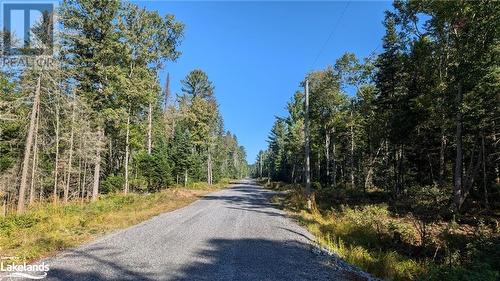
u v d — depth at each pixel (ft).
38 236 38.29
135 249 34.14
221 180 281.33
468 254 40.88
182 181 172.86
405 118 88.22
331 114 155.33
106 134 117.39
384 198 99.60
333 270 29.86
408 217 63.77
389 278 31.17
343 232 51.08
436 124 78.89
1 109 79.41
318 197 104.94
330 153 189.47
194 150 206.39
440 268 32.96
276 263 30.91
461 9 69.92
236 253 34.12
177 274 26.32
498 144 80.43
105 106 101.81
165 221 53.98
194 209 73.72
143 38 116.06
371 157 128.57
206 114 205.87
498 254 37.63
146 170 140.87
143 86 110.83
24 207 76.33
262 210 75.31
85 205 74.54
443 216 65.98
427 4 77.87
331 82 140.77
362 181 142.20
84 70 98.53
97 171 98.73
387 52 95.76
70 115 94.07
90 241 37.68
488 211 69.67
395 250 44.68
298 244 39.96
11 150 93.04
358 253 37.58
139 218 56.39
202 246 36.63
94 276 25.00
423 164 107.55
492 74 67.41
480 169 87.15
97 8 97.35
